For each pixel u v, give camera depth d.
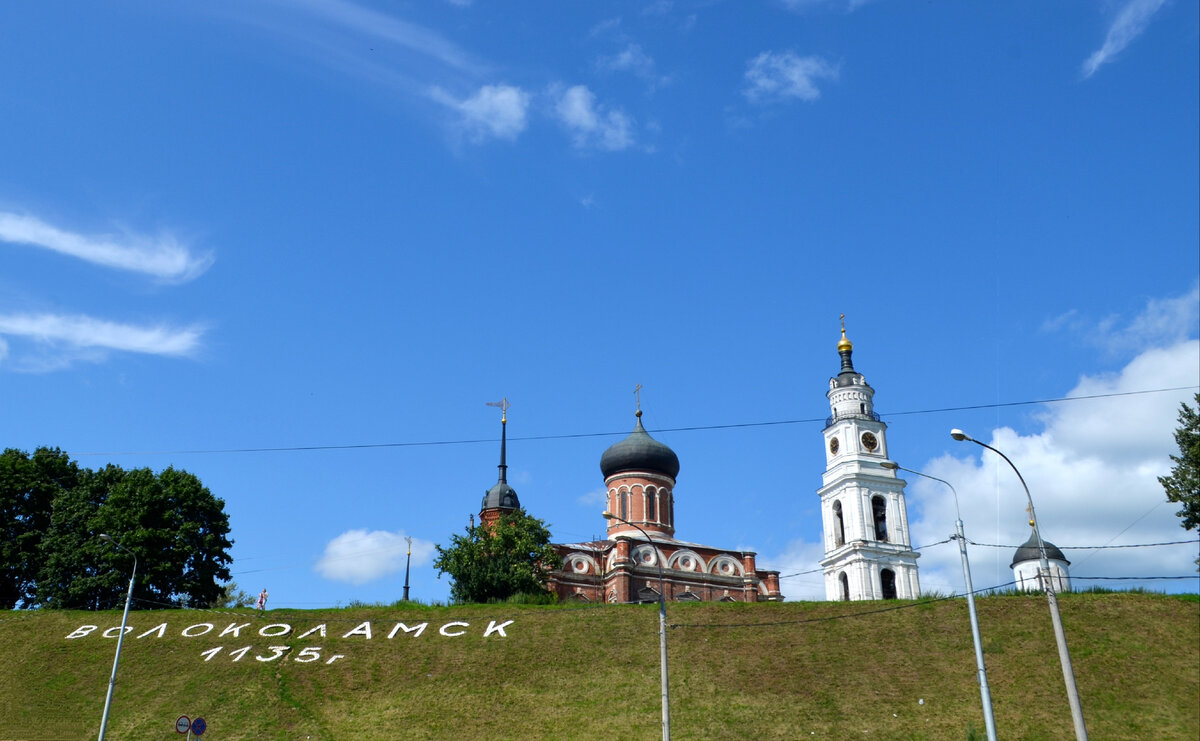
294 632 75.31
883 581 100.62
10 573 89.81
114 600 84.94
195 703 64.19
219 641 73.94
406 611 79.50
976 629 44.91
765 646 67.88
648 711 59.78
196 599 87.94
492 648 70.88
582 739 56.47
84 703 64.94
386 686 65.81
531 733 57.84
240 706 63.41
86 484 92.81
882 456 106.25
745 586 102.19
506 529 94.19
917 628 67.44
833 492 105.88
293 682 66.69
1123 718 53.56
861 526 101.44
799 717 57.72
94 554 85.06
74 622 78.50
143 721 61.94
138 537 84.88
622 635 71.62
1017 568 103.44
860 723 56.38
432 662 69.06
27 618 79.31
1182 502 68.44
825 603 74.25
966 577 45.78
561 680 65.06
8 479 91.44
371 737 58.44
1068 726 53.34
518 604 81.81
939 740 53.41
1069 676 40.03
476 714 60.94
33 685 67.81
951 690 58.97
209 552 89.69
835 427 107.56
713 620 73.19
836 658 64.75
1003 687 58.41
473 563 90.88
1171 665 58.25
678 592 99.81
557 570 98.56
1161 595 67.19
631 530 105.38
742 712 58.81
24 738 60.00
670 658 67.19
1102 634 62.66
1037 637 63.53
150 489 88.12
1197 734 51.31
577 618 75.44
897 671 62.09
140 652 72.38
